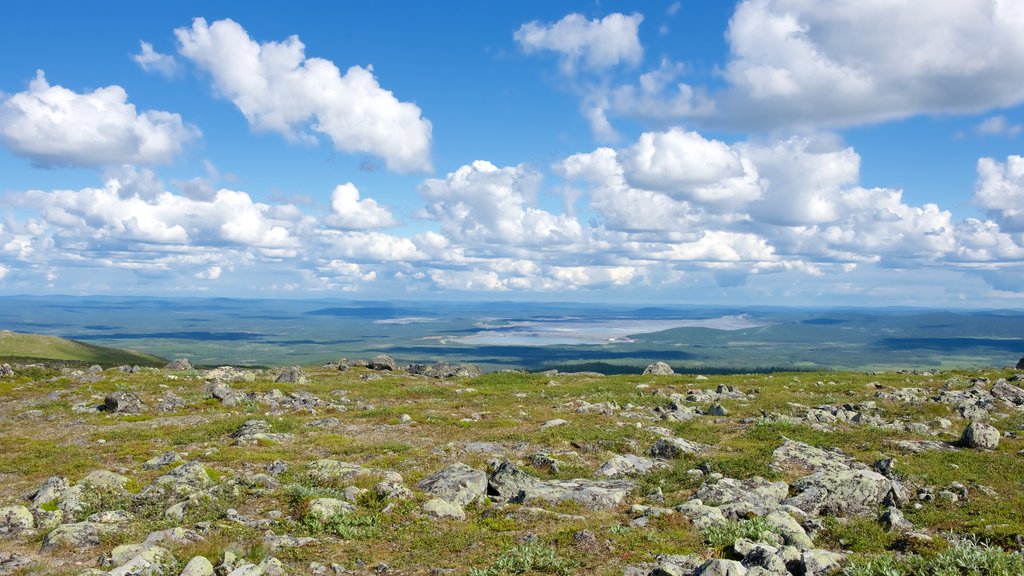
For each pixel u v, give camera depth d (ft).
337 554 62.69
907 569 54.60
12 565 58.65
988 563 53.36
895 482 80.53
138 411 166.61
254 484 86.79
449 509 75.46
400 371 283.79
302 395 195.62
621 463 99.71
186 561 58.90
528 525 71.36
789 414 146.30
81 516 73.41
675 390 199.00
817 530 69.21
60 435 135.33
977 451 104.63
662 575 54.24
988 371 223.92
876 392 182.19
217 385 194.29
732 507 74.02
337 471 91.81
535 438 121.29
